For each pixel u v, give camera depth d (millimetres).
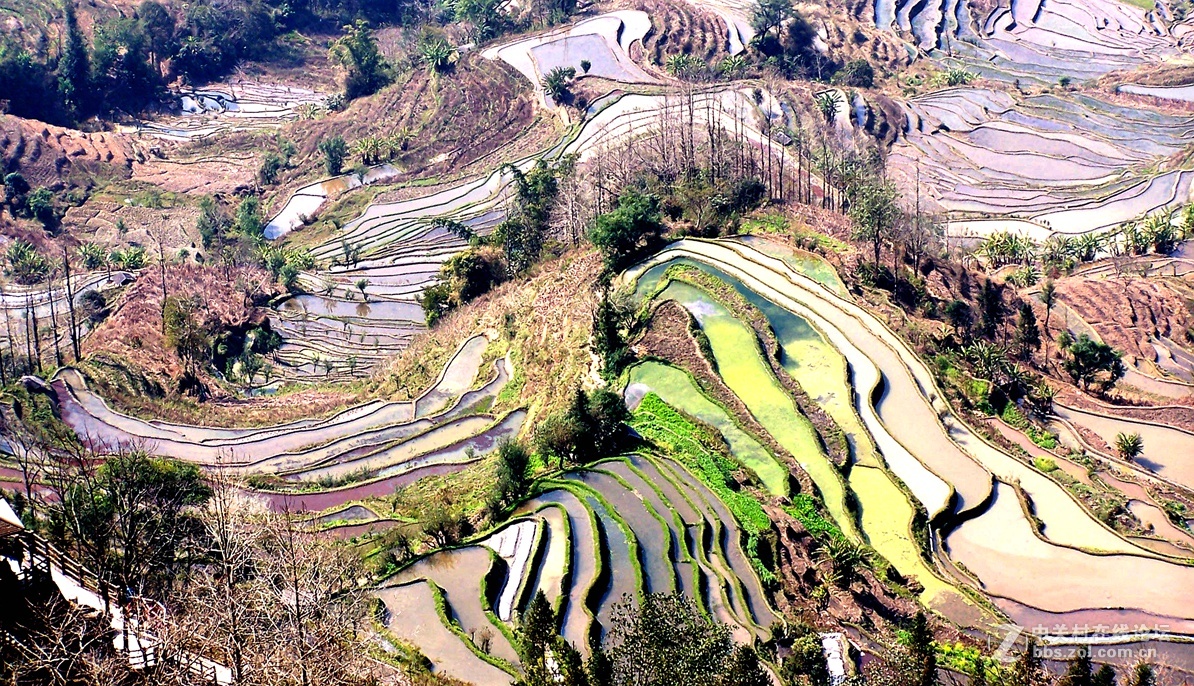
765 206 118375
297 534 59094
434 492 82438
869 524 74062
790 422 81562
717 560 65875
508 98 193250
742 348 90125
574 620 60656
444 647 58656
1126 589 68688
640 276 102562
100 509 60656
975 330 103500
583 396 78688
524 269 122500
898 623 64500
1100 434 93562
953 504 76312
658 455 76812
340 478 89438
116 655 43188
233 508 66125
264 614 47500
